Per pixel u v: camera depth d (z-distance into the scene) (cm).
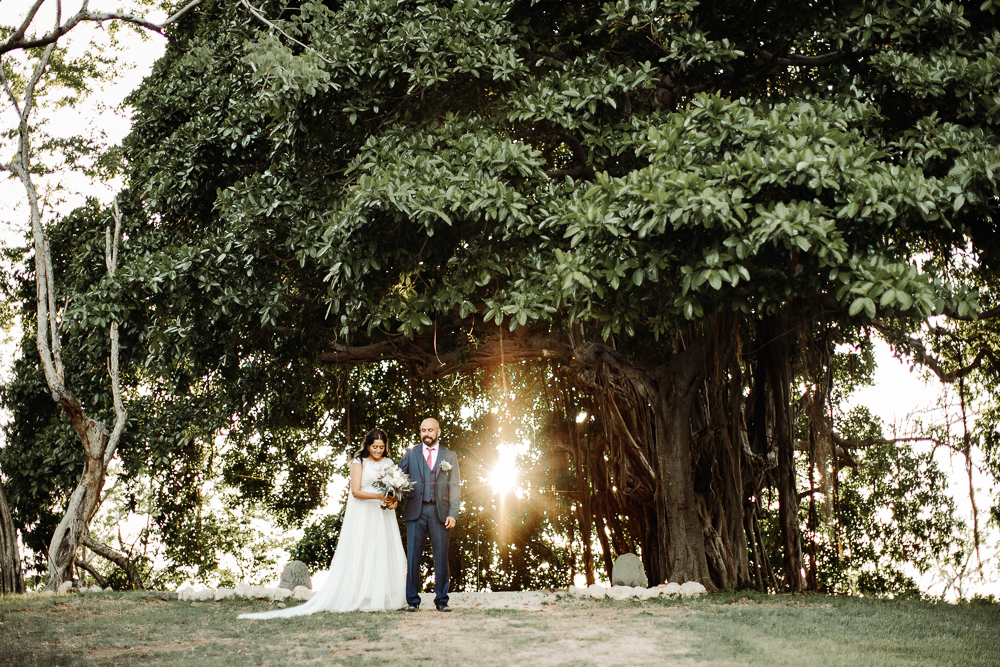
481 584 2122
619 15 975
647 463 1262
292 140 1077
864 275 727
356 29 1045
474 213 895
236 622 734
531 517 2105
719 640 641
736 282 725
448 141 976
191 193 1255
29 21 799
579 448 1750
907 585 1769
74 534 1349
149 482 2167
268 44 900
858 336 1347
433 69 993
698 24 1020
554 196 946
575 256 820
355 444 2044
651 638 654
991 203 863
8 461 1769
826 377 1223
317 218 1055
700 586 1037
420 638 649
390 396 2053
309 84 912
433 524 821
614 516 1694
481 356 1400
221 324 1250
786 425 1227
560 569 2147
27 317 1920
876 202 730
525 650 602
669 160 822
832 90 1010
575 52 1103
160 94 1416
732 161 819
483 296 1069
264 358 1414
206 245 1134
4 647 601
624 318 857
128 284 1134
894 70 902
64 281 1762
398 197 877
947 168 867
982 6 874
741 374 1233
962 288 759
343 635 659
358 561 823
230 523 2717
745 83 1084
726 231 759
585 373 1267
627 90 964
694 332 1245
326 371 1744
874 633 677
